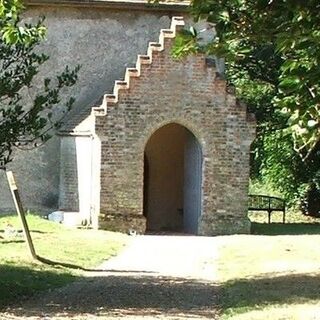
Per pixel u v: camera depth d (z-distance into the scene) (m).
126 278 18.41
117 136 28.86
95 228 28.64
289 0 7.26
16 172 31.03
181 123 29.45
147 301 15.40
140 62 29.11
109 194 28.75
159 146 33.41
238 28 7.86
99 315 13.80
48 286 16.95
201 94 29.56
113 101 28.81
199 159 29.86
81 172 29.92
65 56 31.80
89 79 31.97
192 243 26.14
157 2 9.49
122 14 32.25
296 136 7.50
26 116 14.99
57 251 22.08
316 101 7.37
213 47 8.21
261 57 37.25
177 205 33.47
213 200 29.52
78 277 18.45
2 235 25.00
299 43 7.37
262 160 41.81
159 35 31.70
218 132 29.62
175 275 19.03
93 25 32.06
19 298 15.41
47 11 31.67
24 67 14.91
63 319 13.27
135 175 29.00
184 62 29.41
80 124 29.95
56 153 31.28
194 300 15.61
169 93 29.33
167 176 33.50
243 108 29.73
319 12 7.26
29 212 31.02
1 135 14.61
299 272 19.22
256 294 16.03
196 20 7.99
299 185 39.56
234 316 13.52
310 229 31.69
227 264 20.95
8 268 18.70
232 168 29.67
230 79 40.19
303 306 14.49
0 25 13.54
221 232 29.41
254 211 38.72
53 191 31.25
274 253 22.88
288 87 7.41
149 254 23.00
